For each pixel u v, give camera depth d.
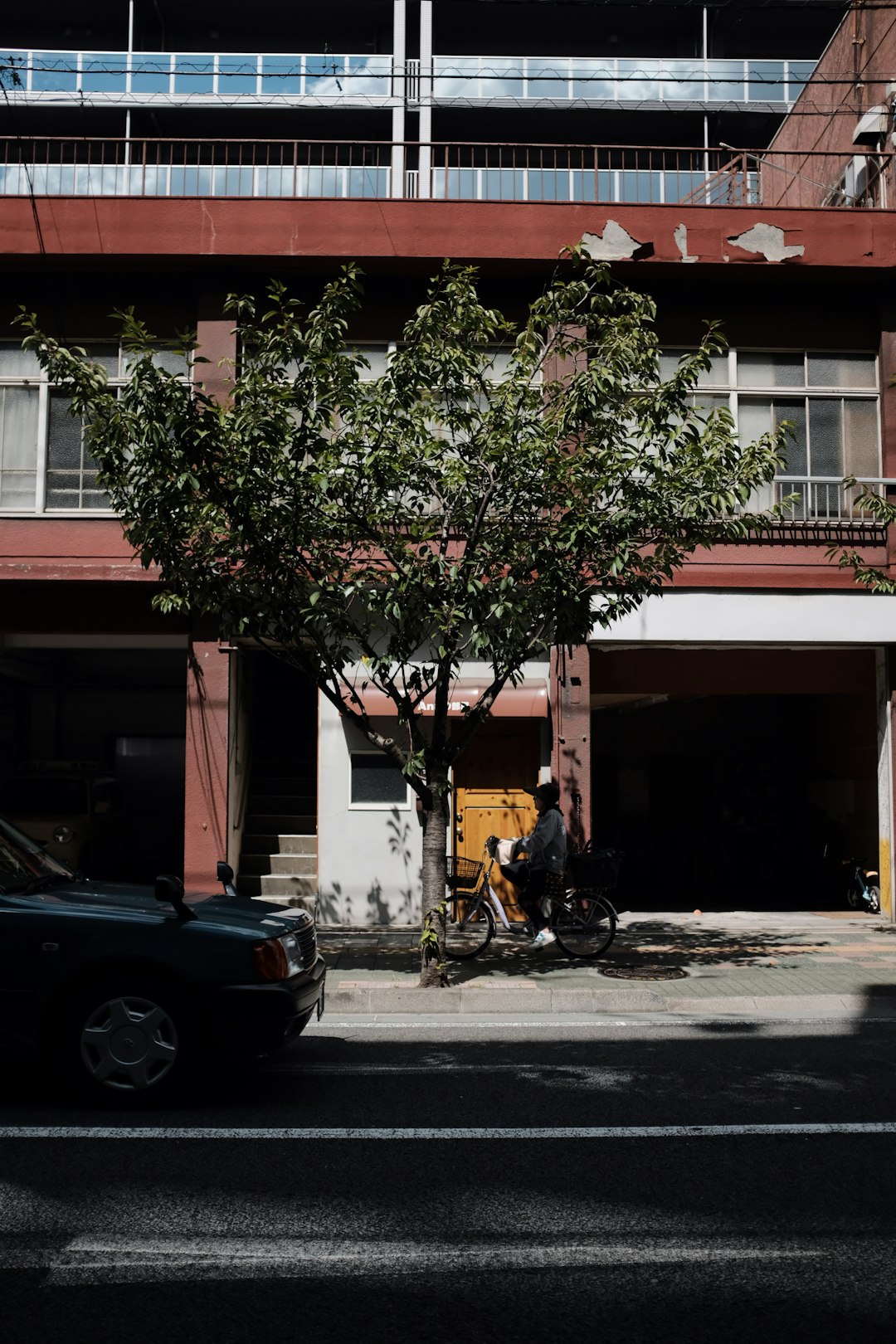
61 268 14.80
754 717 20.05
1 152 23.80
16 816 16.03
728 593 14.88
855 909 16.09
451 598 10.05
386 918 14.57
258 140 15.28
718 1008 9.84
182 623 14.60
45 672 20.08
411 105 30.25
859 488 15.24
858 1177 5.40
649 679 15.27
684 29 33.94
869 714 15.87
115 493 10.39
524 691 14.77
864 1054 8.15
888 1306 4.03
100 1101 6.46
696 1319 3.93
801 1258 4.45
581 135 32.81
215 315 14.79
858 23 18.09
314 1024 9.20
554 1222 4.82
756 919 15.09
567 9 32.97
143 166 16.95
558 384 10.75
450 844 15.07
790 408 15.39
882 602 15.03
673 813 20.80
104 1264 4.36
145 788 20.62
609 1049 8.28
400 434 10.06
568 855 12.37
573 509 10.16
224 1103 6.71
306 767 17.28
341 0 32.09
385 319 15.05
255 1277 4.25
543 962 11.87
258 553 10.17
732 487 10.54
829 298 15.48
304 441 9.86
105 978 6.50
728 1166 5.55
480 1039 8.65
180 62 31.14
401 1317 3.94
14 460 14.79
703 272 15.03
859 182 17.03
